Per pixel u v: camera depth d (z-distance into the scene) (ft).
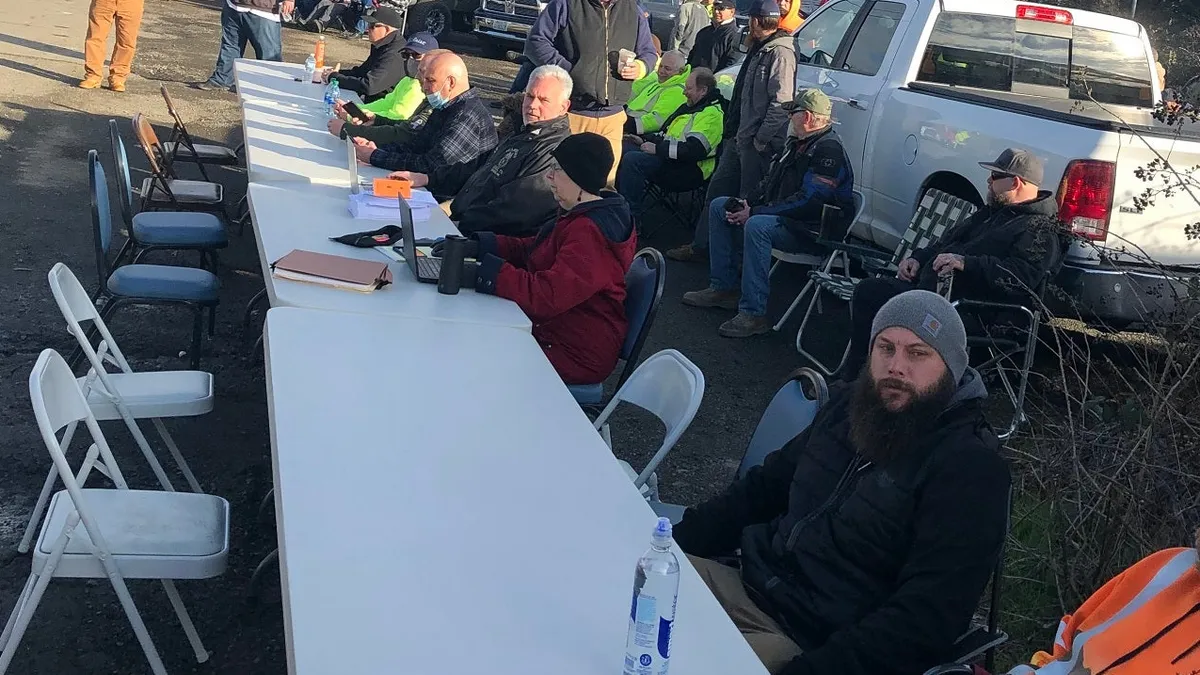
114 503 9.43
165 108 34.12
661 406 11.00
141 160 28.22
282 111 23.53
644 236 27.37
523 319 12.11
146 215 17.97
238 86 26.18
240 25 37.68
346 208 16.11
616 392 11.60
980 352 17.69
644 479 10.55
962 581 7.66
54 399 9.12
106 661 10.07
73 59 39.99
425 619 6.47
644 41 25.66
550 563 7.30
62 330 17.13
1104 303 16.62
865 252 18.81
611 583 7.18
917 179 20.95
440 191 19.57
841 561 8.47
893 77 22.31
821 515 8.70
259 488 13.50
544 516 7.91
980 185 19.08
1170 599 6.26
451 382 10.10
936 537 7.77
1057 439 12.27
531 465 8.68
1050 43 22.97
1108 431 11.66
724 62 33.14
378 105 25.13
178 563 8.81
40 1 52.90
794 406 10.41
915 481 8.06
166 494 9.70
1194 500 10.87
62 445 11.48
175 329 17.90
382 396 9.52
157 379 12.20
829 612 8.41
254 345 17.21
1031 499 12.69
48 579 8.64
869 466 8.48
